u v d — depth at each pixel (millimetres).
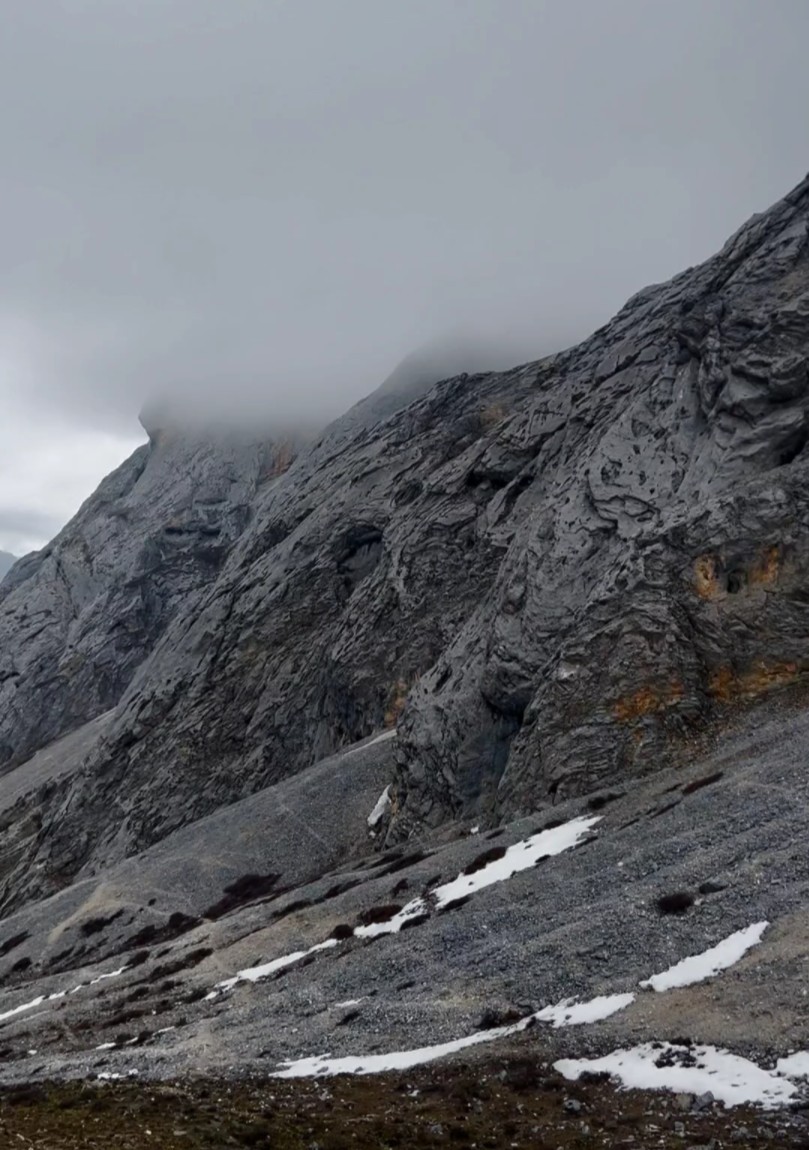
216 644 124312
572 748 56656
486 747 69000
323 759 97125
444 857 52219
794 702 52188
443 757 70625
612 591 60938
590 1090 22500
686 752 53156
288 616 119562
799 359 62688
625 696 56656
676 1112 20297
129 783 115312
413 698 77625
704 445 67125
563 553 70500
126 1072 34219
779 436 62156
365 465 134125
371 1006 33531
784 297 67062
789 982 23844
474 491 105250
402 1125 22125
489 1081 24234
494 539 95688
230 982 45625
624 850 39344
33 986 61875
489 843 51188
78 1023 47000
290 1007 37156
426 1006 31438
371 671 97312
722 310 71125
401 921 43812
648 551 61281
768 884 29688
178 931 68062
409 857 57094
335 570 120188
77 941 73562
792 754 41938
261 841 78188
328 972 40156
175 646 133625
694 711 54625
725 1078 21031
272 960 46719
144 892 77125
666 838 38406
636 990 26797
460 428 124188
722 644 56188
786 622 55031
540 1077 23719
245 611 124750
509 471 101312
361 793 79250
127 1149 21344
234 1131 22578
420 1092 24656
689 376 72750
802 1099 19422
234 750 109750
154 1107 26641
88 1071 35906
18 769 167500
